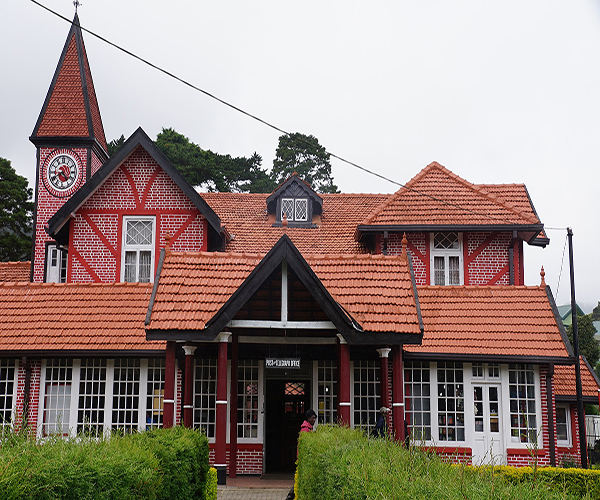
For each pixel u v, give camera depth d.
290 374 18.17
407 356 16.78
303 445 11.14
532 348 16.86
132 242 20.59
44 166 23.23
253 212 24.11
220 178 48.22
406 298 14.55
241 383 17.72
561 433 20.14
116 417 17.17
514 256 21.16
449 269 21.19
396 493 5.10
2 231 43.28
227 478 16.31
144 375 17.38
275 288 15.27
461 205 21.53
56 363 17.34
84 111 23.69
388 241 21.34
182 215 20.66
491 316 17.72
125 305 18.08
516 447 16.72
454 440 16.92
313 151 52.34
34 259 22.55
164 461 9.02
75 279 20.28
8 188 42.91
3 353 16.84
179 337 13.84
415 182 22.70
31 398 17.08
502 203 21.53
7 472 5.11
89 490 6.02
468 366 17.22
